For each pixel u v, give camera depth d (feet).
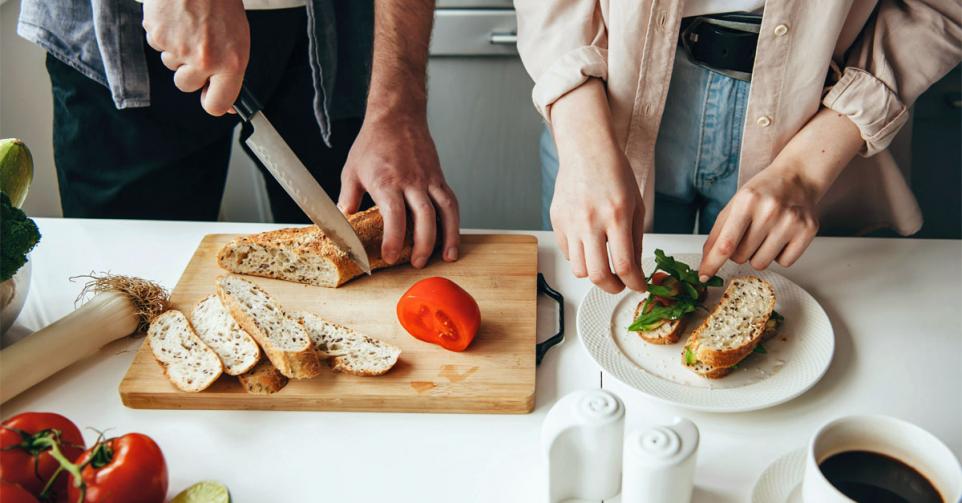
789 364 3.37
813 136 3.83
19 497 2.52
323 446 3.18
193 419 3.31
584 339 3.51
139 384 3.32
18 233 3.22
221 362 3.35
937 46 3.74
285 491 3.01
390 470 3.08
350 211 4.23
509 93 6.99
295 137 5.69
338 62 5.24
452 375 3.37
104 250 4.29
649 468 2.52
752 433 3.17
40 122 6.29
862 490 2.42
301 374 3.29
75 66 4.76
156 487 2.71
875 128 3.76
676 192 4.62
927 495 2.40
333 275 3.92
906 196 4.33
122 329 3.58
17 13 5.84
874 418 2.49
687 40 3.98
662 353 3.46
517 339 3.57
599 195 3.45
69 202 5.35
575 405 2.76
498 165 7.41
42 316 3.84
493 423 3.28
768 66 3.79
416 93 4.56
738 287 3.66
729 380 3.30
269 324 3.46
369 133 4.36
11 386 3.29
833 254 4.15
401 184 4.12
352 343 3.52
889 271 4.03
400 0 4.50
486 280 3.96
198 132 5.29
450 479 3.04
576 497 2.94
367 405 3.30
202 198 5.67
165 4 3.50
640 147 4.18
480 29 6.62
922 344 3.57
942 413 3.22
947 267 4.04
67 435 2.84
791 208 3.53
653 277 3.71
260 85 5.27
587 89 3.86
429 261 4.12
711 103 4.12
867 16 3.79
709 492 2.95
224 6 3.57
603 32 4.03
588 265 3.42
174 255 4.27
